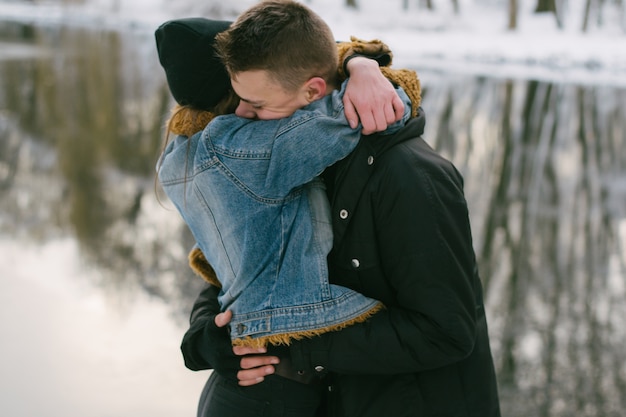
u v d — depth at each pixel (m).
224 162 1.26
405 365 1.22
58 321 3.76
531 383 3.88
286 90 1.23
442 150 8.55
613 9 19.19
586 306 4.70
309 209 1.26
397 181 1.20
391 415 1.28
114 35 18.62
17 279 4.35
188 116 1.38
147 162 7.63
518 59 16.70
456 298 1.20
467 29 19.48
